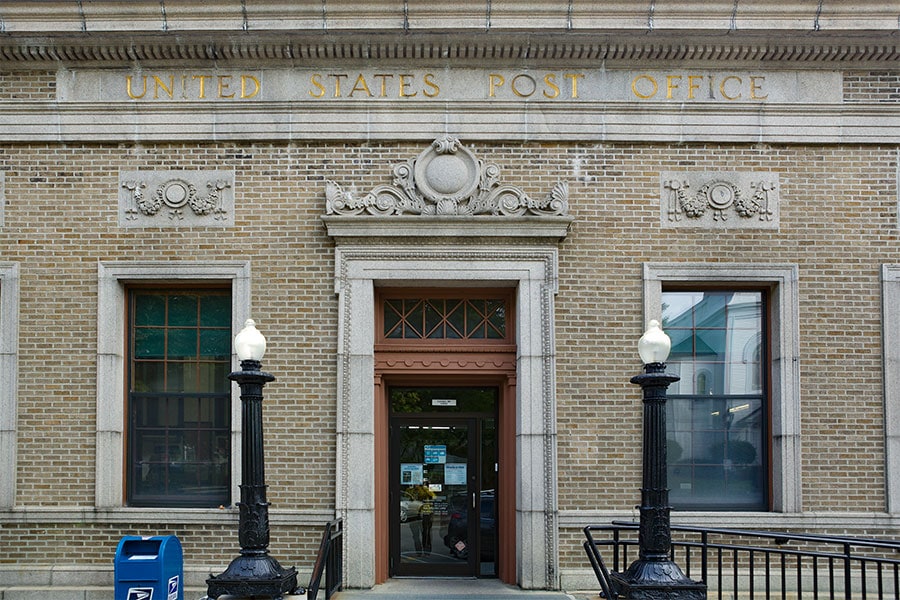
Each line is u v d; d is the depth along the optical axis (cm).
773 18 1092
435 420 1168
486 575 1151
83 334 1098
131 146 1121
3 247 1108
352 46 1104
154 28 1091
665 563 782
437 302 1153
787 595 1059
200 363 1130
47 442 1087
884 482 1086
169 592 938
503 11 1090
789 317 1102
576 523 1073
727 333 1138
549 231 1095
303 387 1089
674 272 1106
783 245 1112
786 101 1122
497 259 1099
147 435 1122
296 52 1107
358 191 1114
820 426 1091
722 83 1127
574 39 1101
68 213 1112
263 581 783
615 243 1110
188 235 1110
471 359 1129
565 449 1087
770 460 1115
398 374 1130
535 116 1117
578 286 1105
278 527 1072
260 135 1114
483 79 1122
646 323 1099
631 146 1123
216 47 1104
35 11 1088
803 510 1079
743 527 1078
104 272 1103
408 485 1162
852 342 1102
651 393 805
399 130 1113
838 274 1109
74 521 1074
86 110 1117
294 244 1109
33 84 1123
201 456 1116
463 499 1160
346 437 1077
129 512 1074
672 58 1117
